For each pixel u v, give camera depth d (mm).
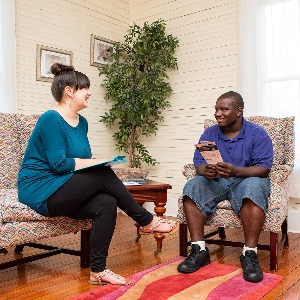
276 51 3420
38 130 1877
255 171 2117
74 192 1788
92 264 1866
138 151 4203
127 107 3885
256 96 3465
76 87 1942
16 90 3357
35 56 3561
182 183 4098
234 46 3748
